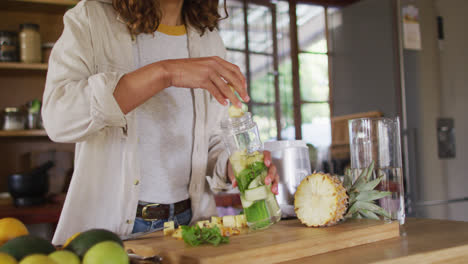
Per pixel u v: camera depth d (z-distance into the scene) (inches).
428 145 113.0
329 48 149.6
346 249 33.0
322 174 37.2
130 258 26.8
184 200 46.5
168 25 47.4
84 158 41.2
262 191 37.1
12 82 100.3
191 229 30.9
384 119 41.6
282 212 46.7
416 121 113.5
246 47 135.4
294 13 145.2
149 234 37.4
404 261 29.7
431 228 40.5
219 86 34.3
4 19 100.7
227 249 29.0
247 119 37.6
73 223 41.3
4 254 18.9
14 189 81.5
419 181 109.9
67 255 20.0
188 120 46.5
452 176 114.4
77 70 38.7
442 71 117.0
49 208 80.9
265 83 138.5
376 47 125.9
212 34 54.4
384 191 40.6
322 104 147.9
